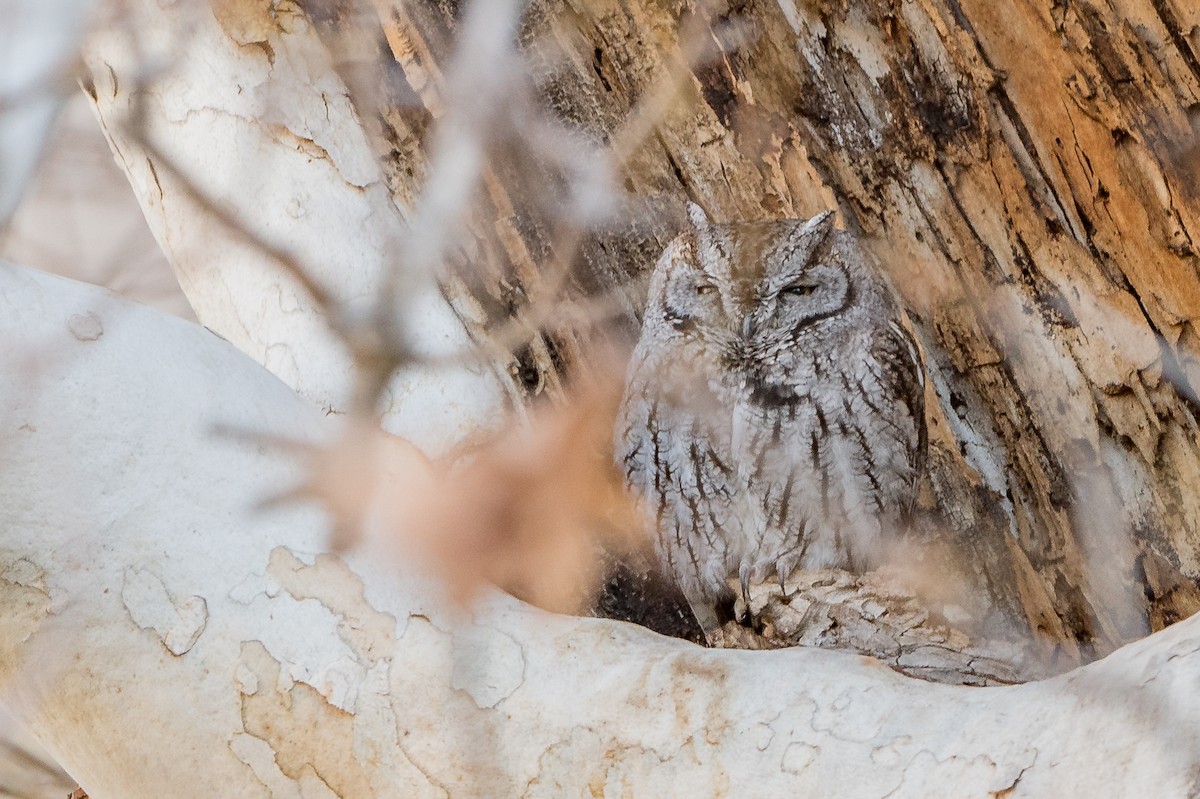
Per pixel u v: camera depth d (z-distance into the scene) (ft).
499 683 21.95
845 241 31.91
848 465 31.12
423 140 31.07
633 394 31.96
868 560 31.89
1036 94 29.55
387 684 21.81
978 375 32.37
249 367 24.54
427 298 29.91
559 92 31.81
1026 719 18.35
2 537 21.79
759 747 20.22
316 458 20.77
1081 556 31.86
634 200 32.81
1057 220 30.22
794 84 31.60
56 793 31.45
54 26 21.56
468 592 22.95
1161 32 27.81
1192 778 15.94
